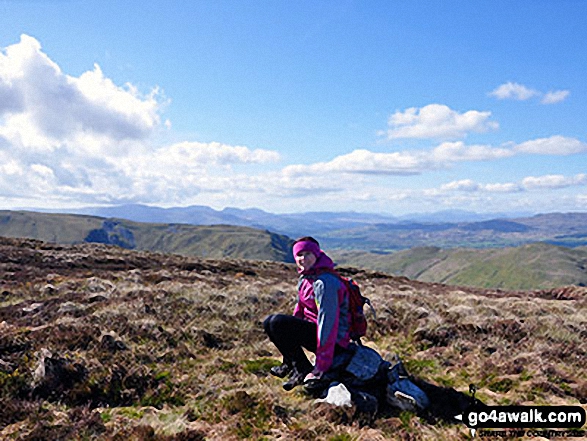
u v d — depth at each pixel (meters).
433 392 3.17
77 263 13.60
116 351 3.96
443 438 2.67
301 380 3.21
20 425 2.84
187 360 4.04
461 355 4.07
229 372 3.72
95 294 6.80
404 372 3.24
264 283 10.76
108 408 3.13
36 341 4.02
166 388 3.40
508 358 3.92
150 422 2.88
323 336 2.91
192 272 13.59
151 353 4.06
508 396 3.20
